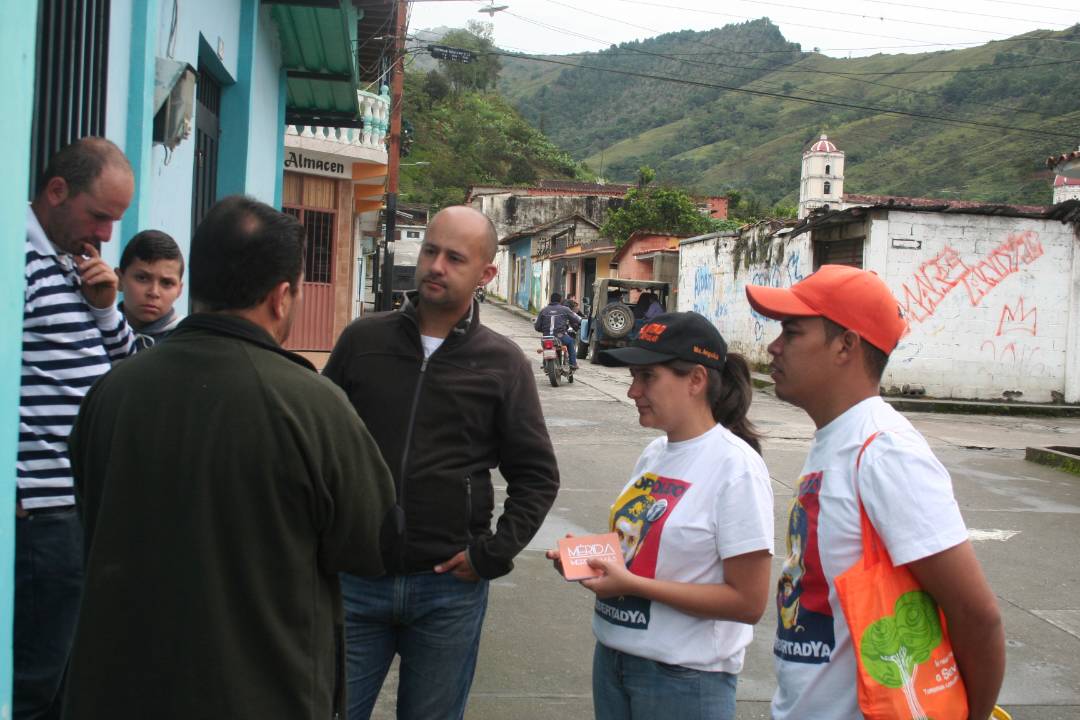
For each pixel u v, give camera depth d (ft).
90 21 12.64
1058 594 19.39
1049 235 54.70
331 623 6.59
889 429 6.46
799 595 6.70
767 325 65.10
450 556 9.07
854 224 55.77
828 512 6.47
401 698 9.37
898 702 5.93
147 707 5.90
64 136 11.83
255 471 6.06
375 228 112.68
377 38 36.60
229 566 6.03
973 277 54.49
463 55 71.92
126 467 6.10
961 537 6.03
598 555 7.95
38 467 9.00
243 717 5.91
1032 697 14.29
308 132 48.49
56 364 9.08
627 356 8.24
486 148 277.44
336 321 52.80
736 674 8.23
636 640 8.01
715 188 409.28
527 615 17.01
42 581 9.13
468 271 9.08
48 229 9.32
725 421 8.64
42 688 9.32
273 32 28.63
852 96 501.56
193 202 21.79
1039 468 34.58
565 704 13.46
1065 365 55.36
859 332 6.65
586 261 116.78
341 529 6.41
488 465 9.50
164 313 11.34
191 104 16.71
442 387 9.12
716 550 7.98
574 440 36.60
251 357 6.29
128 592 5.98
